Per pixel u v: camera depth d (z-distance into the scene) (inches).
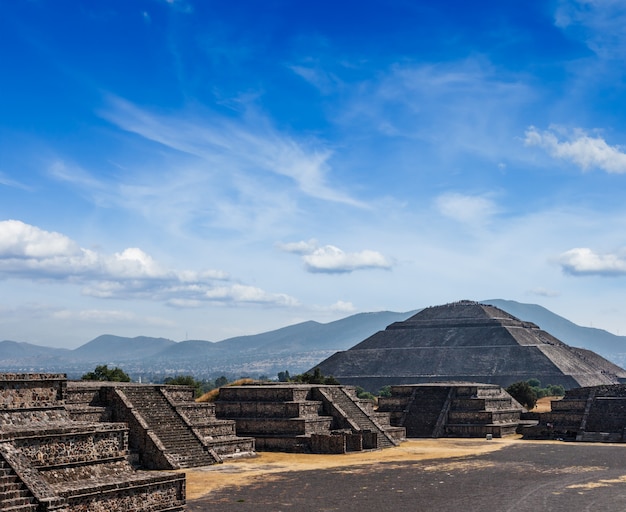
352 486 2522.1
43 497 1658.5
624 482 2571.4
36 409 2065.7
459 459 3316.9
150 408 3127.5
